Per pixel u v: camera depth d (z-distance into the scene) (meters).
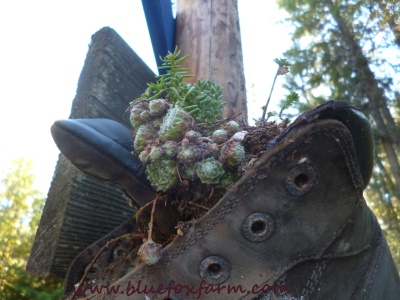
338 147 0.11
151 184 0.13
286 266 0.11
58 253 0.18
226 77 0.27
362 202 0.12
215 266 0.11
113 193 0.19
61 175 0.18
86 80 0.18
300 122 0.10
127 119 0.19
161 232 0.14
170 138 0.12
